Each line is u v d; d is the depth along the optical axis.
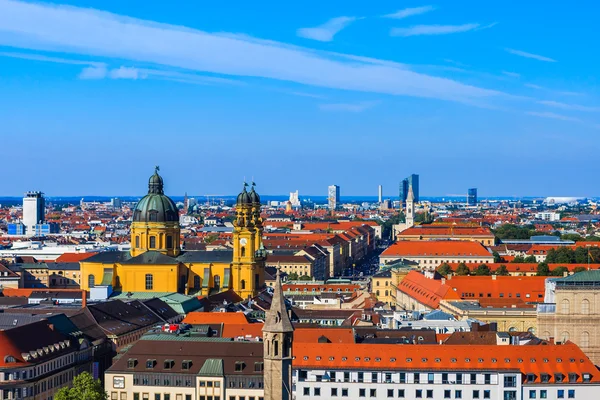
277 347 170.75
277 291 172.38
